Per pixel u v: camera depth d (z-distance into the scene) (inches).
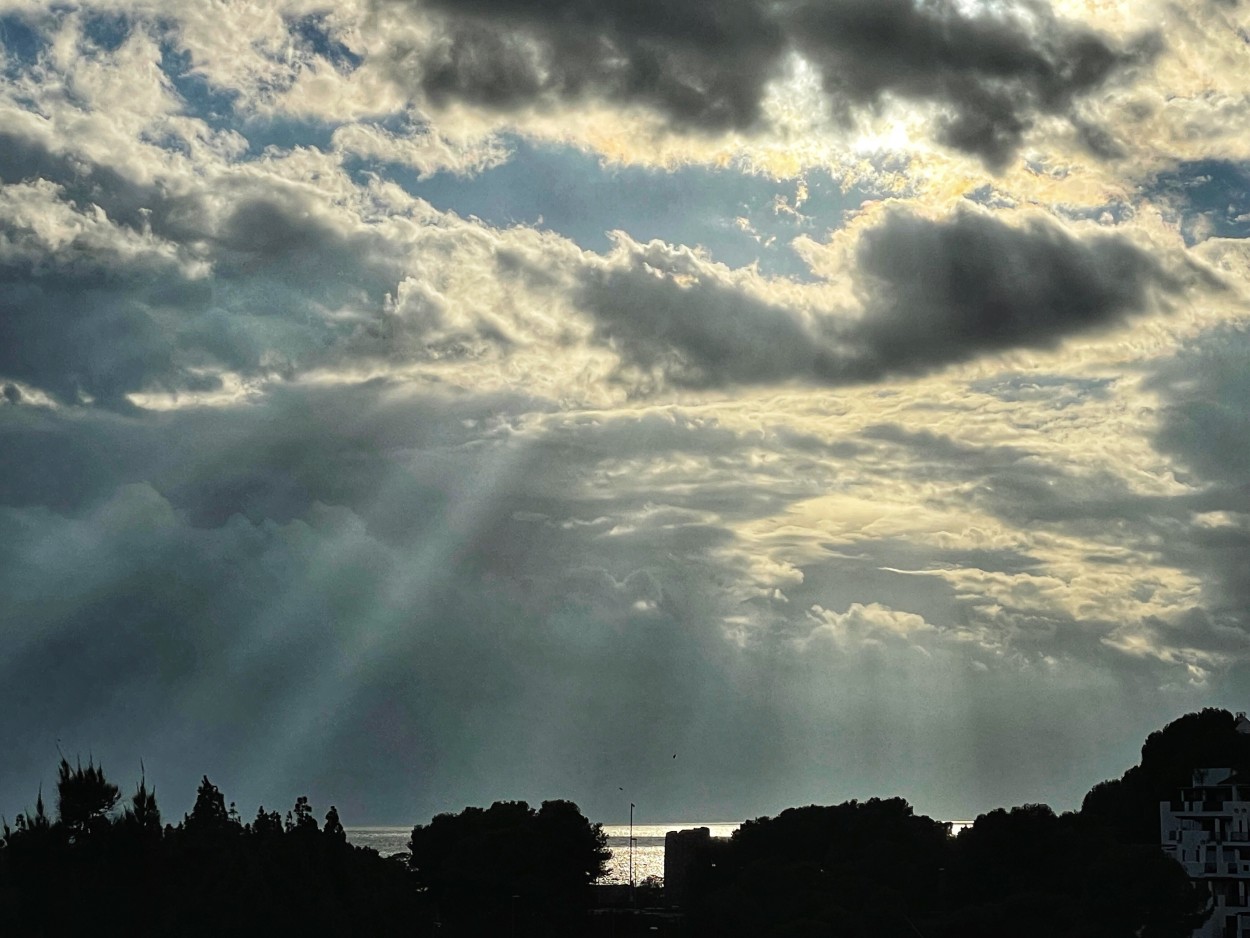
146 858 7672.2
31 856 7426.2
